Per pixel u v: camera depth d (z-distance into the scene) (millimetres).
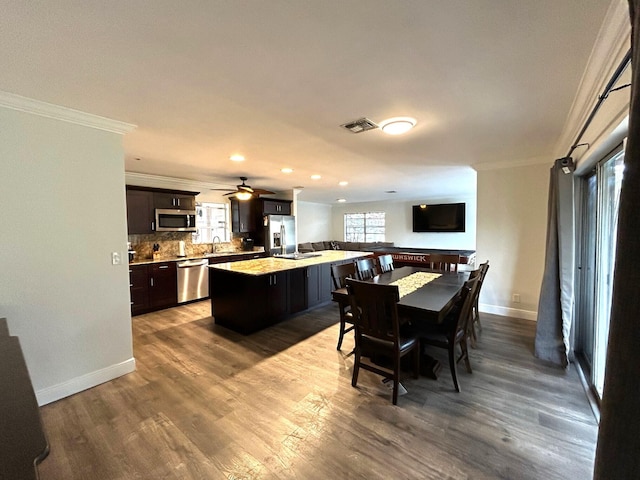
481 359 2816
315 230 10172
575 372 2564
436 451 1678
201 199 5828
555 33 1304
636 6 625
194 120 2365
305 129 2578
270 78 1706
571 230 2705
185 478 1518
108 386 2395
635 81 601
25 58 1485
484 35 1323
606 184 2225
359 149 3271
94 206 2389
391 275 3646
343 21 1223
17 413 837
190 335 3555
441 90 1862
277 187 6559
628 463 581
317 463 1605
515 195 3885
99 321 2428
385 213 9406
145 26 1245
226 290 3793
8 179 1990
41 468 1583
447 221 8094
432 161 3904
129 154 3445
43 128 2119
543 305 2844
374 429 1867
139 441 1778
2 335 1517
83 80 1725
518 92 1891
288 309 4152
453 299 2539
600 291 2244
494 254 4062
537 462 1591
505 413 2010
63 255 2236
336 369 2674
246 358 2910
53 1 1085
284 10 1151
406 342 2230
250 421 1955
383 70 1624
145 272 4477
